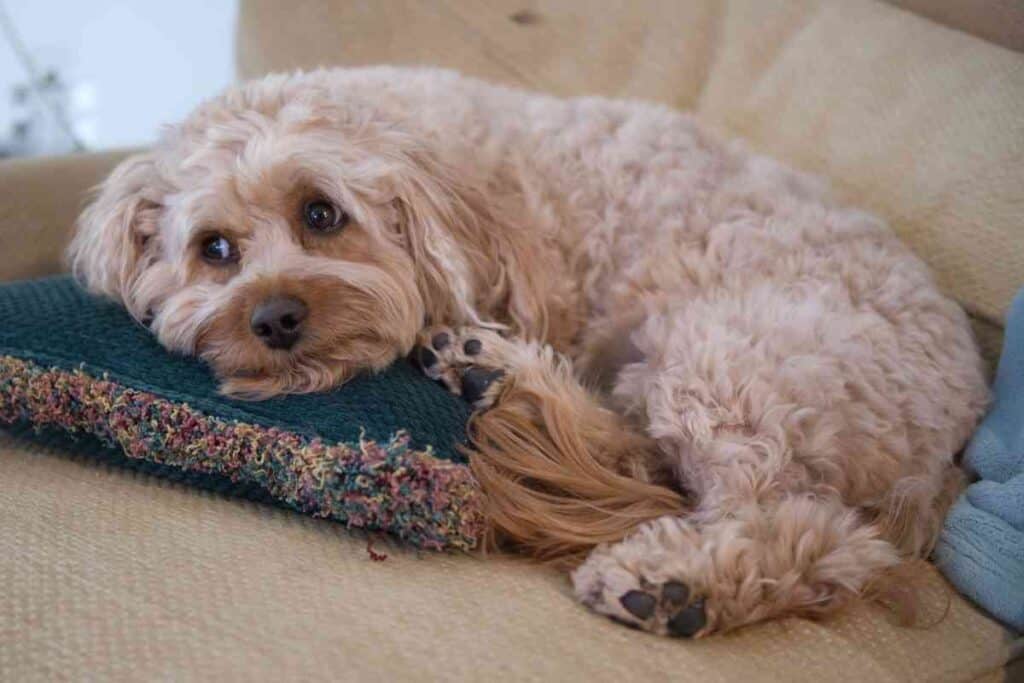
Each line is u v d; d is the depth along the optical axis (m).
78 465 1.69
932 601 1.61
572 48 2.84
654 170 2.14
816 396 1.67
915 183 2.19
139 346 1.81
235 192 1.82
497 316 2.08
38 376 1.67
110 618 1.26
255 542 1.46
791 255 1.94
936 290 1.95
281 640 1.23
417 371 1.90
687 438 1.71
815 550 1.52
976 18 2.34
